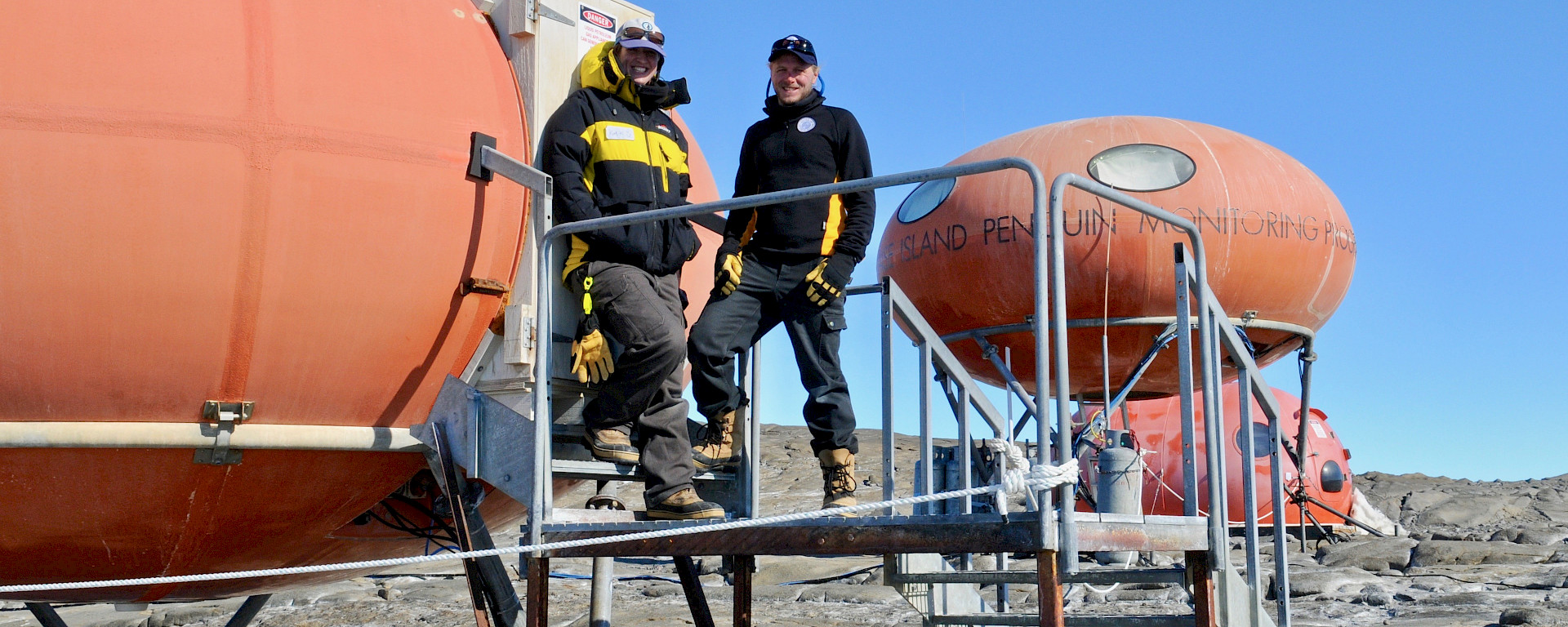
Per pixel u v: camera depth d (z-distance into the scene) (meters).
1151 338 8.97
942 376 6.18
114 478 3.91
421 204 3.99
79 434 3.76
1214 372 4.31
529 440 4.09
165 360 3.75
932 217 9.57
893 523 3.54
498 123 4.24
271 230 3.76
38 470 3.82
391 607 9.58
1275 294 9.10
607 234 4.07
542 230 4.17
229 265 3.72
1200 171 9.01
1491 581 9.68
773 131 4.43
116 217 3.60
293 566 4.69
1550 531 13.44
